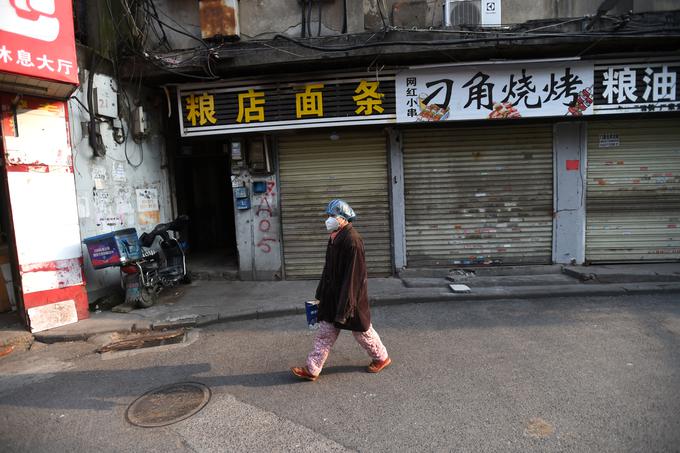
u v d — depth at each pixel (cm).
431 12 671
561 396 330
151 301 614
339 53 622
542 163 710
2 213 580
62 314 537
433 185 721
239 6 686
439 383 359
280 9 685
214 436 297
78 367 429
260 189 729
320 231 736
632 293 594
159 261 671
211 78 662
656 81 652
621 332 456
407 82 661
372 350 377
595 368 374
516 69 652
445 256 731
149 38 702
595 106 657
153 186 759
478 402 326
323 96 673
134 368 420
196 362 427
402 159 718
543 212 718
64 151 538
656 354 399
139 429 311
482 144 711
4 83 451
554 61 638
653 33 595
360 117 671
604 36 593
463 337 461
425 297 599
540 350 418
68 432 312
